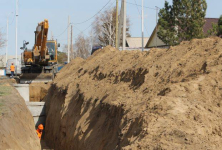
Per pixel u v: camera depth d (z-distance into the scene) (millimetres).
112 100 11125
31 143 12492
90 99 13586
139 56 13461
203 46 10906
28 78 29547
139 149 6316
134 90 10914
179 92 8281
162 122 6922
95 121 11961
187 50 11172
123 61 14570
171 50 11898
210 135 6664
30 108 22719
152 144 6254
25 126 13477
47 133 20281
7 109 12758
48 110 22047
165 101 7742
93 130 11523
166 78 10078
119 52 16344
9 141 9539
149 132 6676
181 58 10719
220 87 8273
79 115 14016
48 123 20438
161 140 6273
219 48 10000
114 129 9719
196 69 9594
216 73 8781
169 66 10609
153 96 9148
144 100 9266
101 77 15156
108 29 57531
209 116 7211
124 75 12766
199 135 6426
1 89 19156
